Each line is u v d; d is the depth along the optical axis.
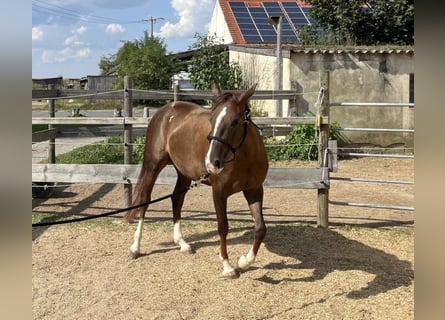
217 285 4.27
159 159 5.22
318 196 5.90
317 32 17.72
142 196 5.21
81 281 4.41
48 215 6.68
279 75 11.53
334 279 4.34
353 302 3.88
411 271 4.51
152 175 5.27
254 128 4.21
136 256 5.00
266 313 3.74
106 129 8.16
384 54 11.59
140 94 8.12
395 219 6.38
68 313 3.79
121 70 33.34
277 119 6.06
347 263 4.74
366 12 16.61
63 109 25.73
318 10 16.77
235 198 7.80
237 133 3.83
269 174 5.89
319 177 5.82
